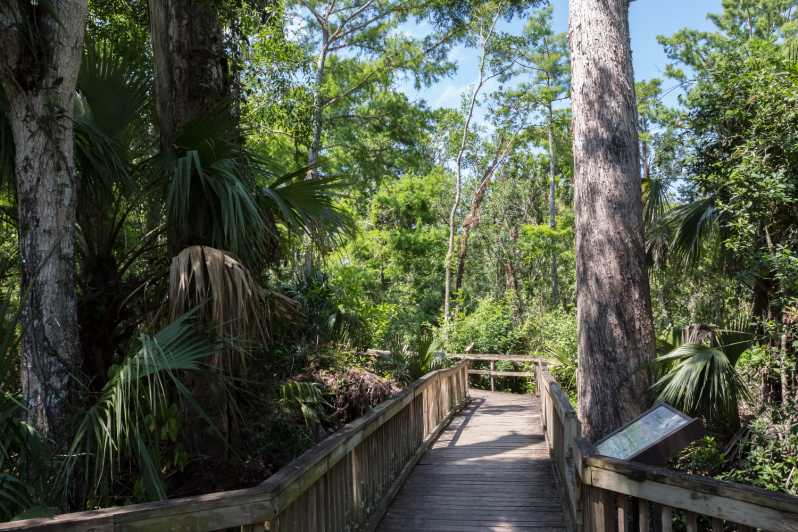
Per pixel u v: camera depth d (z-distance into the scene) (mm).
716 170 7090
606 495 3518
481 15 23531
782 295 6441
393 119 20969
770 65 6895
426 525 5371
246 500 2674
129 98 5730
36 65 3861
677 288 10227
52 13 3801
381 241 27734
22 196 3934
